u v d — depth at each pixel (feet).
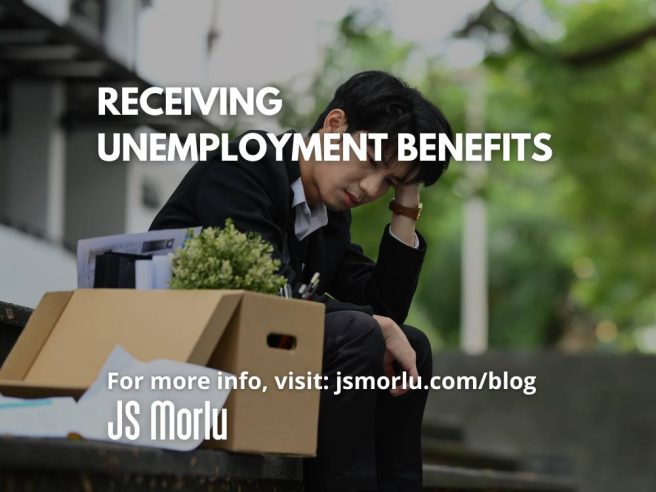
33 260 32.30
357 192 12.18
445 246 100.07
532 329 102.27
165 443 10.30
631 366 34.22
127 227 44.60
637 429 34.04
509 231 101.35
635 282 63.10
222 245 11.00
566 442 34.22
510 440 34.40
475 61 39.45
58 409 10.16
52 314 11.38
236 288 10.96
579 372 34.37
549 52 39.37
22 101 39.63
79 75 37.91
